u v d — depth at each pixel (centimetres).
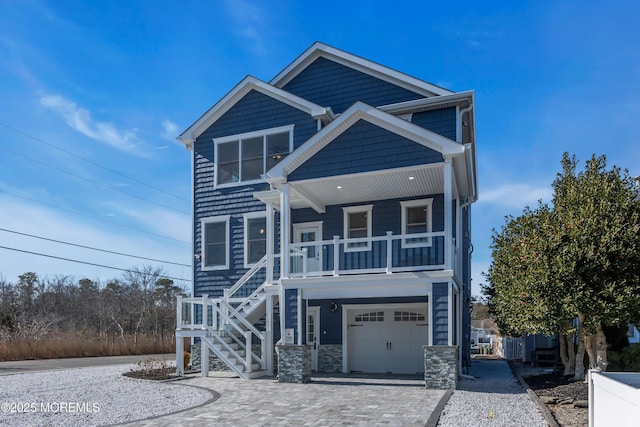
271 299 1412
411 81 1577
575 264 918
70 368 1789
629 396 421
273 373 1445
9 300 3906
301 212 1569
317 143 1268
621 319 914
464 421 737
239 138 1680
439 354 1098
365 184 1322
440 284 1130
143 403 945
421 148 1175
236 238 1639
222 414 821
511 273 1095
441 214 1415
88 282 4684
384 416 782
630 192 1007
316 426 721
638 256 906
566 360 1290
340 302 1534
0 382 1298
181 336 1415
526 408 841
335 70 1705
